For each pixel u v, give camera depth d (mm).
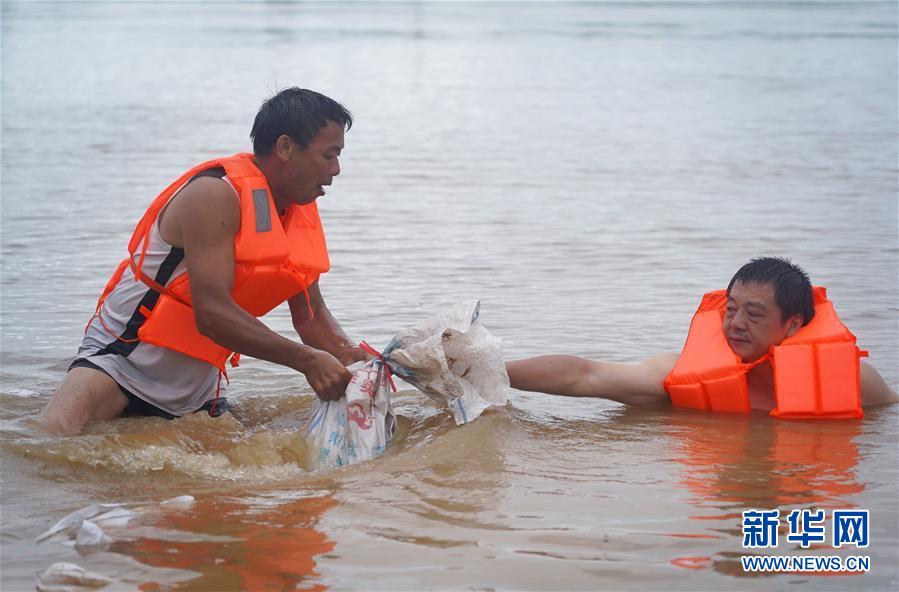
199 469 7590
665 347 11188
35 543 6164
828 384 8953
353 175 23469
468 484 7262
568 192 21578
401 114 35531
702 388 9234
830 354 8984
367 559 5957
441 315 8805
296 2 188750
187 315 8570
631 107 37719
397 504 6848
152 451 7750
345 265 15008
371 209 19500
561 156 26750
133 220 17766
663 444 8266
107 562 5879
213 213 8156
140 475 7457
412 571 5805
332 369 8180
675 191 21656
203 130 29594
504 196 21078
